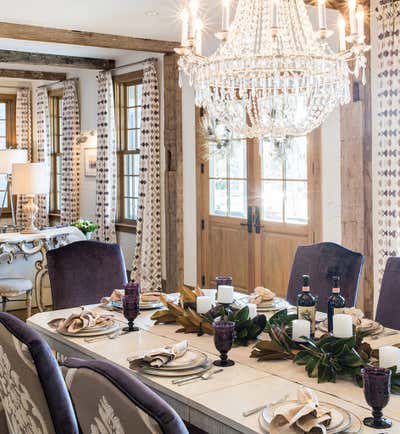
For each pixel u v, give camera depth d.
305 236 5.79
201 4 5.08
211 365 2.30
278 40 3.10
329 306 2.59
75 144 9.48
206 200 6.96
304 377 2.19
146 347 2.59
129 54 8.03
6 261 5.97
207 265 7.00
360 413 1.86
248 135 3.49
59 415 1.80
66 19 5.63
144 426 1.35
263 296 3.24
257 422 1.79
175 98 7.08
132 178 8.40
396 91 4.58
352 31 2.96
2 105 11.06
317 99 3.23
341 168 5.09
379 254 4.78
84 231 7.32
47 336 2.91
